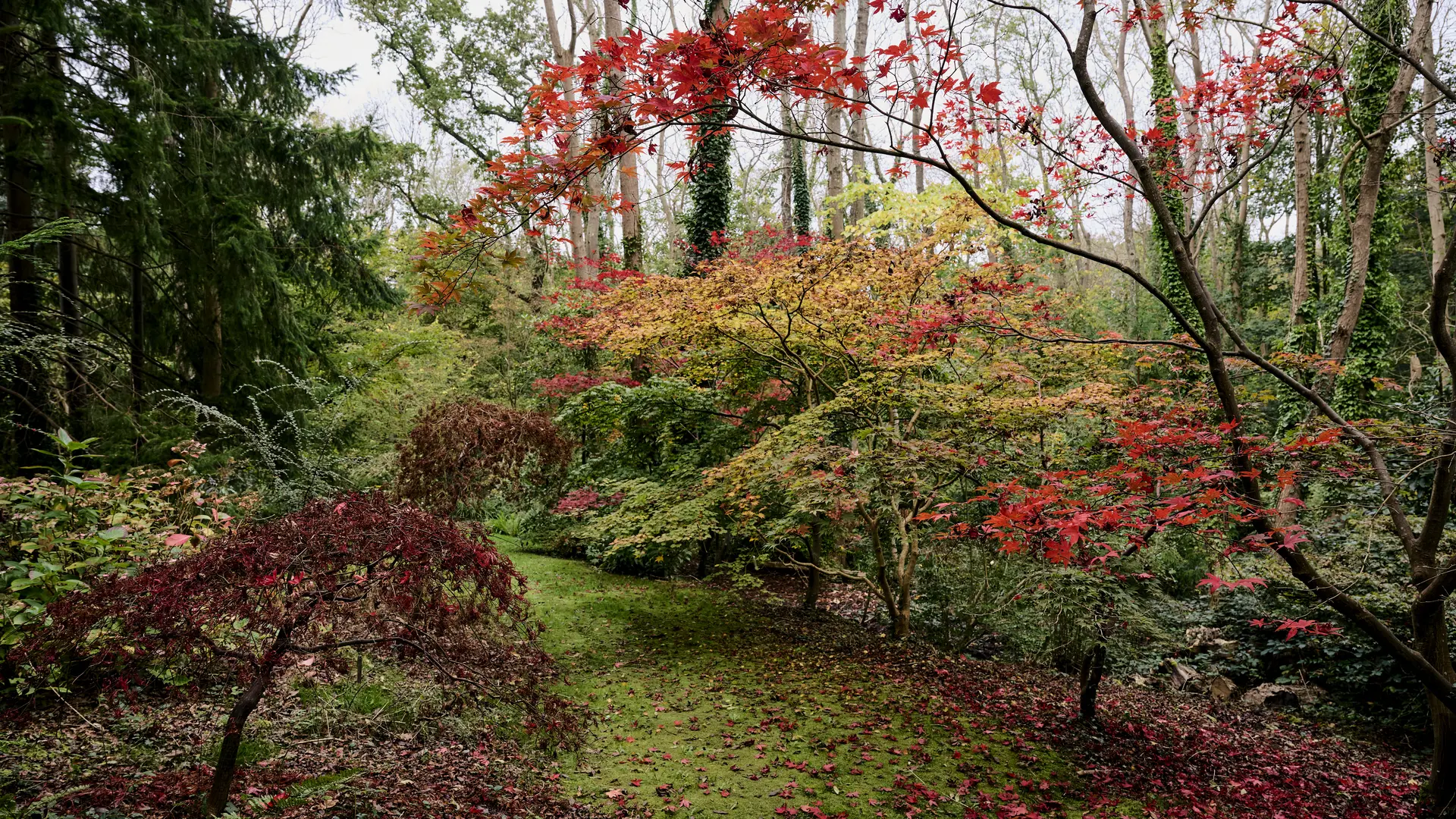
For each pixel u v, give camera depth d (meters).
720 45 2.27
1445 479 3.38
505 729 4.00
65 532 3.12
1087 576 4.95
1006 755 4.64
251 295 7.21
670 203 22.81
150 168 6.45
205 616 2.10
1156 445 3.31
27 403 5.73
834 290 6.60
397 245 16.39
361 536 2.34
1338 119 7.01
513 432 4.54
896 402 6.50
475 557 2.47
